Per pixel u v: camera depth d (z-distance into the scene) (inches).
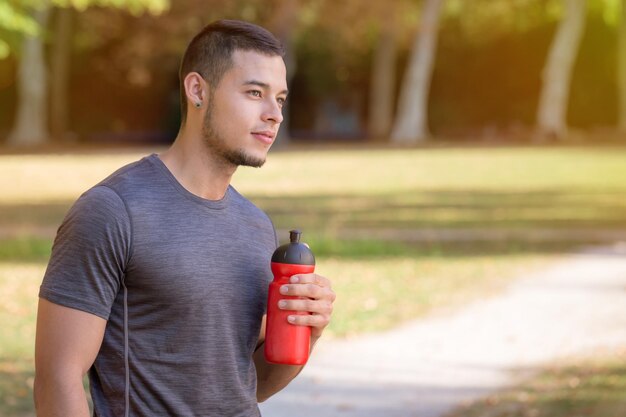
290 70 2210.9
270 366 134.0
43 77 2332.7
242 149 121.9
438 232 839.1
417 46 2623.0
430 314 505.4
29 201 1059.3
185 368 119.6
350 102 2930.6
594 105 2960.1
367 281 598.2
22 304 497.4
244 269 124.3
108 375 119.4
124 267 117.6
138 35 2321.6
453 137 2886.3
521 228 876.6
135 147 2240.4
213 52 122.2
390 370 390.3
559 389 355.3
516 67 2901.1
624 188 1302.9
